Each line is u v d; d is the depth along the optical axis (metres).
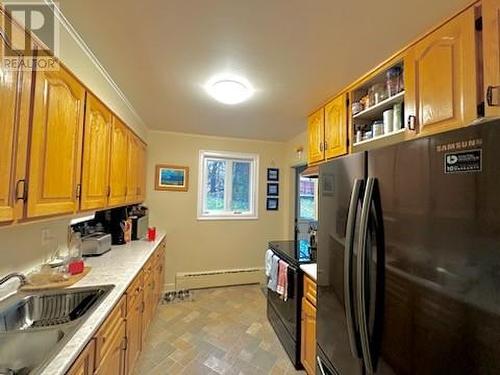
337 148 2.39
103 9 1.35
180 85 2.28
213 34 1.55
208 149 4.22
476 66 1.21
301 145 4.01
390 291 0.98
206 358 2.33
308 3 1.29
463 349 0.71
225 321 3.01
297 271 2.20
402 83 1.77
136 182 3.14
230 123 3.50
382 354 1.01
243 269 4.31
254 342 2.59
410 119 1.57
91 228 2.75
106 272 1.90
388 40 1.58
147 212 3.61
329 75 2.05
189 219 4.13
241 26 1.47
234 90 2.28
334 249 1.44
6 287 1.43
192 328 2.84
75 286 1.60
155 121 3.48
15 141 1.03
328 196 1.53
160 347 2.48
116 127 2.32
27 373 0.92
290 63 1.88
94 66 1.88
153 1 1.29
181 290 3.96
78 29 1.52
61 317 1.48
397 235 0.96
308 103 2.66
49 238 1.85
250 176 4.54
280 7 1.32
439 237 0.80
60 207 1.39
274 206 4.55
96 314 1.25
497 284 0.64
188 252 4.11
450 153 0.77
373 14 1.35
